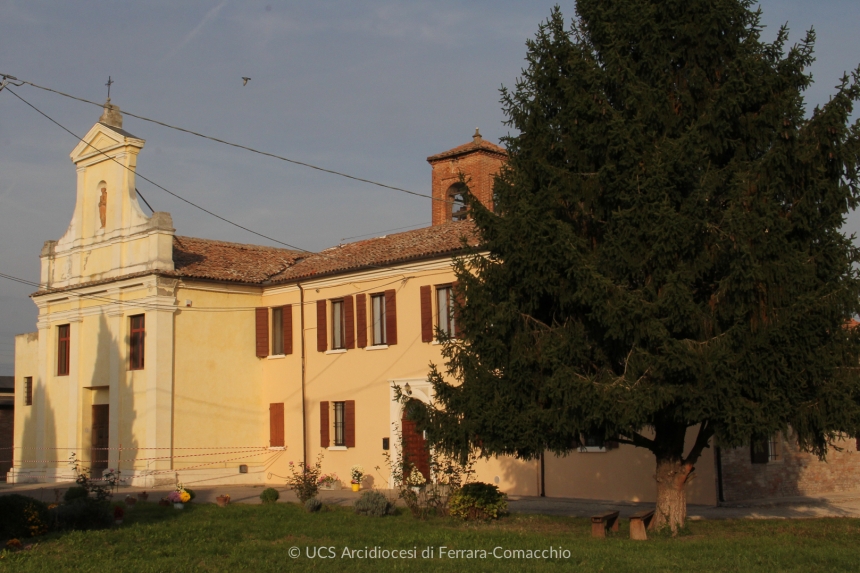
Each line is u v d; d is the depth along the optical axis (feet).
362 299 99.91
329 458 101.45
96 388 108.88
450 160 122.52
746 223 46.37
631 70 51.13
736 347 47.03
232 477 105.09
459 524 62.64
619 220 48.98
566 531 57.98
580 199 51.85
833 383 46.96
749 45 50.75
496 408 52.70
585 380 47.98
